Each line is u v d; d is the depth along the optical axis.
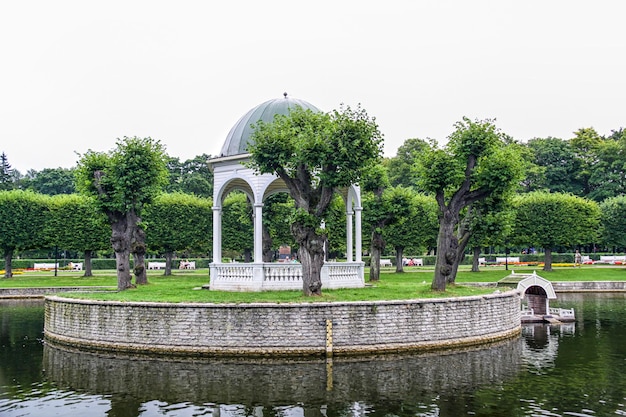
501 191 28.52
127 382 17.36
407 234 51.97
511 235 52.94
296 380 17.39
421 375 17.91
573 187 79.31
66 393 16.27
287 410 14.48
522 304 35.16
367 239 52.97
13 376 18.27
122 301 22.48
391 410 14.35
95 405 15.11
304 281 24.00
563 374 17.94
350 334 21.09
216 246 29.17
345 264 28.72
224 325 20.98
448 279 31.02
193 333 21.17
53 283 44.75
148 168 32.09
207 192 83.88
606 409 14.31
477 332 23.25
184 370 18.84
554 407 14.49
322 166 24.09
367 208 38.97
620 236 58.97
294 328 20.84
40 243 50.44
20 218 49.66
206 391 16.28
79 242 49.97
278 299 22.77
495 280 45.47
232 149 28.81
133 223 31.11
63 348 23.00
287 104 29.41
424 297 23.75
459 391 16.03
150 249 52.00
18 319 31.64
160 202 50.94
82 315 23.19
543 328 27.58
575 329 27.17
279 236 53.00
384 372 18.34
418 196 54.75
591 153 79.31
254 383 17.08
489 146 27.47
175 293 26.17
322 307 20.95
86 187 32.59
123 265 30.45
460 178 27.66
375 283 34.44
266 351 20.70
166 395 15.95
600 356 20.67
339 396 15.64
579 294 44.25
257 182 27.81
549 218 52.09
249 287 26.94
